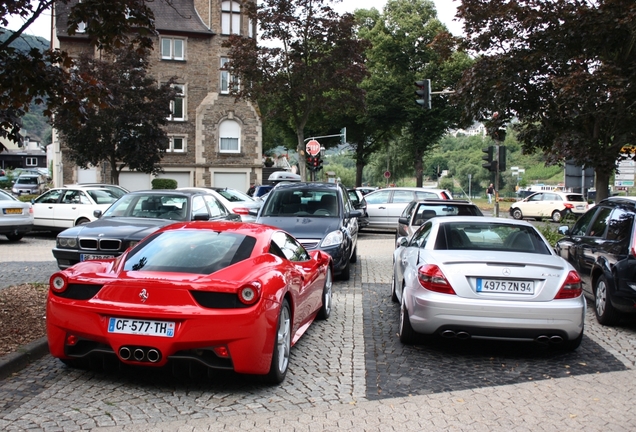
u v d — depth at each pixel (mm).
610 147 13008
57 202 18484
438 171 59125
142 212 10953
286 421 4406
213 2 41531
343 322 7895
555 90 13102
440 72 45125
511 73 13422
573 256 9102
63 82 6711
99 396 4848
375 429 4293
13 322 6766
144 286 4793
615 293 7414
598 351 6621
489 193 52906
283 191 12359
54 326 5023
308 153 29578
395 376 5609
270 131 64750
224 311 4719
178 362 4801
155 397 4855
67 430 4145
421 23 46375
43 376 5320
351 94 23812
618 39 12633
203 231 5945
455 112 45094
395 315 8391
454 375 5672
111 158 27812
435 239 6992
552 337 5965
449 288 6047
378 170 75188
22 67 6285
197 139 41531
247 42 22828
